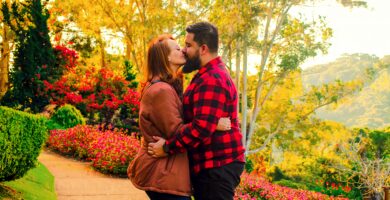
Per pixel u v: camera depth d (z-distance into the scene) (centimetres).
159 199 347
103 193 770
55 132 1304
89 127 1334
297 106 3450
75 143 1159
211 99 333
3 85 2453
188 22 2633
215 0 2562
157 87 344
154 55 356
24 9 1897
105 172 956
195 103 337
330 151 3566
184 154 348
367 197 1931
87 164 1057
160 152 338
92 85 1834
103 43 3216
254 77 3366
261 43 2938
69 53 1997
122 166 953
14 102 1745
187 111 348
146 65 361
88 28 2914
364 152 2431
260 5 2712
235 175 348
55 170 935
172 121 337
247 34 2670
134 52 2898
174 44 359
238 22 2558
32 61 1794
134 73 2045
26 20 1928
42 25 1886
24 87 1777
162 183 339
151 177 343
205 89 336
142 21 2775
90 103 1756
